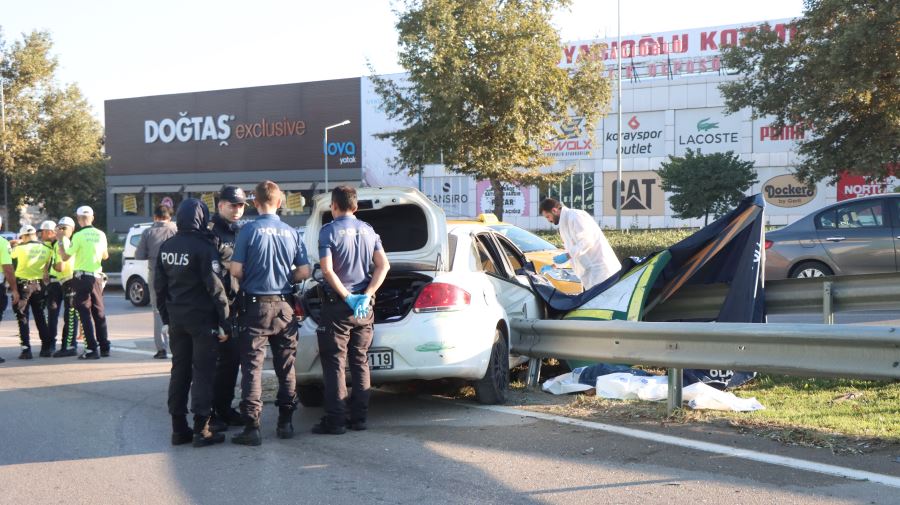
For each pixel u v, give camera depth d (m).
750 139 53.31
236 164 63.31
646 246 19.89
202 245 5.82
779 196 52.66
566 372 8.30
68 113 49.06
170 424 6.70
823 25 25.67
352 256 6.12
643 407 6.57
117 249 30.45
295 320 6.11
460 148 29.00
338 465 5.33
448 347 6.41
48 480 5.19
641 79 56.25
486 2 28.84
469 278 6.89
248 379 5.89
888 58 23.75
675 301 8.36
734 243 7.98
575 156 57.53
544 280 8.57
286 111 61.72
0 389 8.52
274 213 6.02
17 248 10.90
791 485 4.57
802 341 5.57
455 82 28.02
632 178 56.22
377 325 6.48
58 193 49.09
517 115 28.33
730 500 4.38
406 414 6.80
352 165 59.91
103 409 7.36
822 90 25.38
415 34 28.52
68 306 10.97
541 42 29.31
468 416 6.60
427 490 4.77
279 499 4.68
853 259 12.98
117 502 4.72
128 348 11.69
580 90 30.69
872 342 5.21
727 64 28.14
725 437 5.61
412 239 7.20
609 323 6.62
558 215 9.11
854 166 25.66
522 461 5.27
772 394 6.98
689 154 46.34
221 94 63.53
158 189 65.56
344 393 6.19
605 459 5.22
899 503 4.24
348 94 59.81
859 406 6.36
